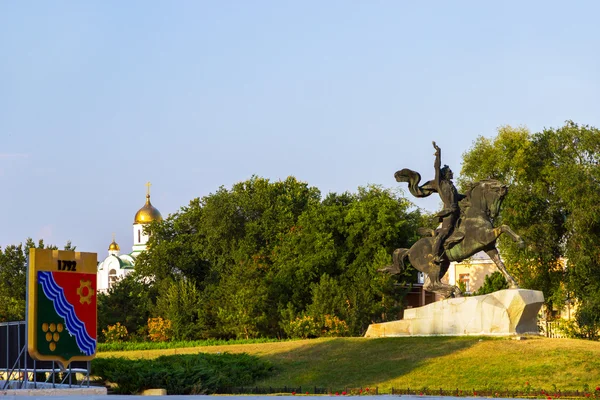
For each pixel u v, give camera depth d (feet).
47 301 90.99
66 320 92.17
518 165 199.21
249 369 117.39
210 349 144.36
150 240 265.95
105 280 374.63
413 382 105.09
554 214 195.52
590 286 181.57
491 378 102.47
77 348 92.73
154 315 210.59
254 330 192.13
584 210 180.65
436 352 114.62
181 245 253.24
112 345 164.96
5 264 231.71
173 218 273.54
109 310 208.85
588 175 185.37
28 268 90.53
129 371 108.47
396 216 217.77
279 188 272.31
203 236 263.49
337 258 214.28
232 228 258.16
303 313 182.50
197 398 80.07
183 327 198.90
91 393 91.20
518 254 188.96
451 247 126.72
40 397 78.95
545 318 197.36
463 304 123.75
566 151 200.75
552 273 193.36
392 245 215.31
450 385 102.06
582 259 178.70
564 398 89.86
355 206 220.02
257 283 205.87
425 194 129.18
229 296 201.36
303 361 122.72
